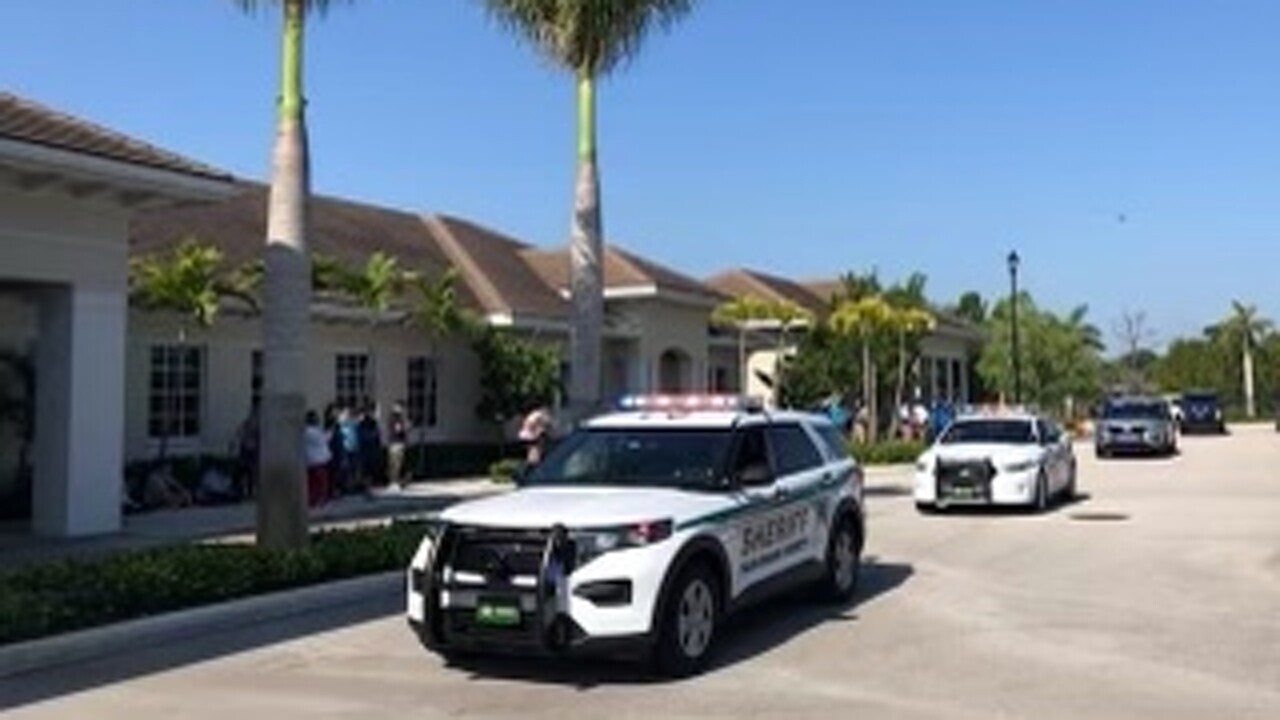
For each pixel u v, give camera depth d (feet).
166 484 76.64
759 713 29.12
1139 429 137.59
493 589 31.63
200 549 44.34
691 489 35.99
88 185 60.23
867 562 53.88
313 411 87.56
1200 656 34.76
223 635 38.52
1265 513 74.43
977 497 74.69
